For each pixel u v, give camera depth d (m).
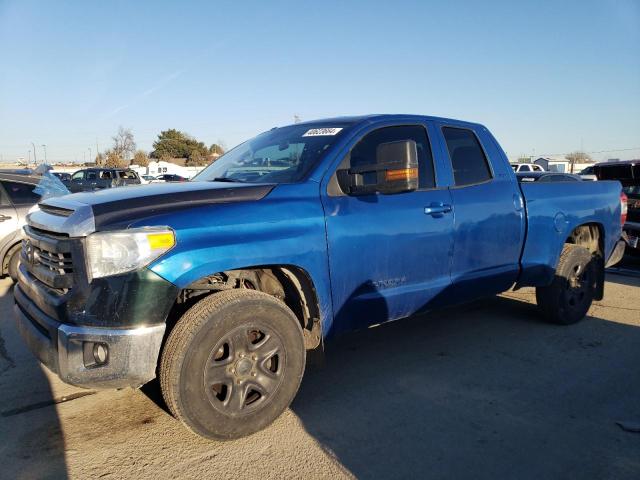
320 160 3.67
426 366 4.40
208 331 2.92
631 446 3.16
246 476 2.81
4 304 6.34
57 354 2.79
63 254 2.88
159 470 2.85
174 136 81.38
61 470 2.85
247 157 4.34
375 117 4.12
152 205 2.97
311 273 3.38
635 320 5.79
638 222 8.66
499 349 4.82
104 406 3.62
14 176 7.37
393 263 3.84
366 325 3.85
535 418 3.50
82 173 22.53
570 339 5.11
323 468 2.89
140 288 2.74
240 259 3.04
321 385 4.00
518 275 4.86
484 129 4.90
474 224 4.39
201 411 2.94
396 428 3.34
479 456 3.03
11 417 3.46
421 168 4.23
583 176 16.00
